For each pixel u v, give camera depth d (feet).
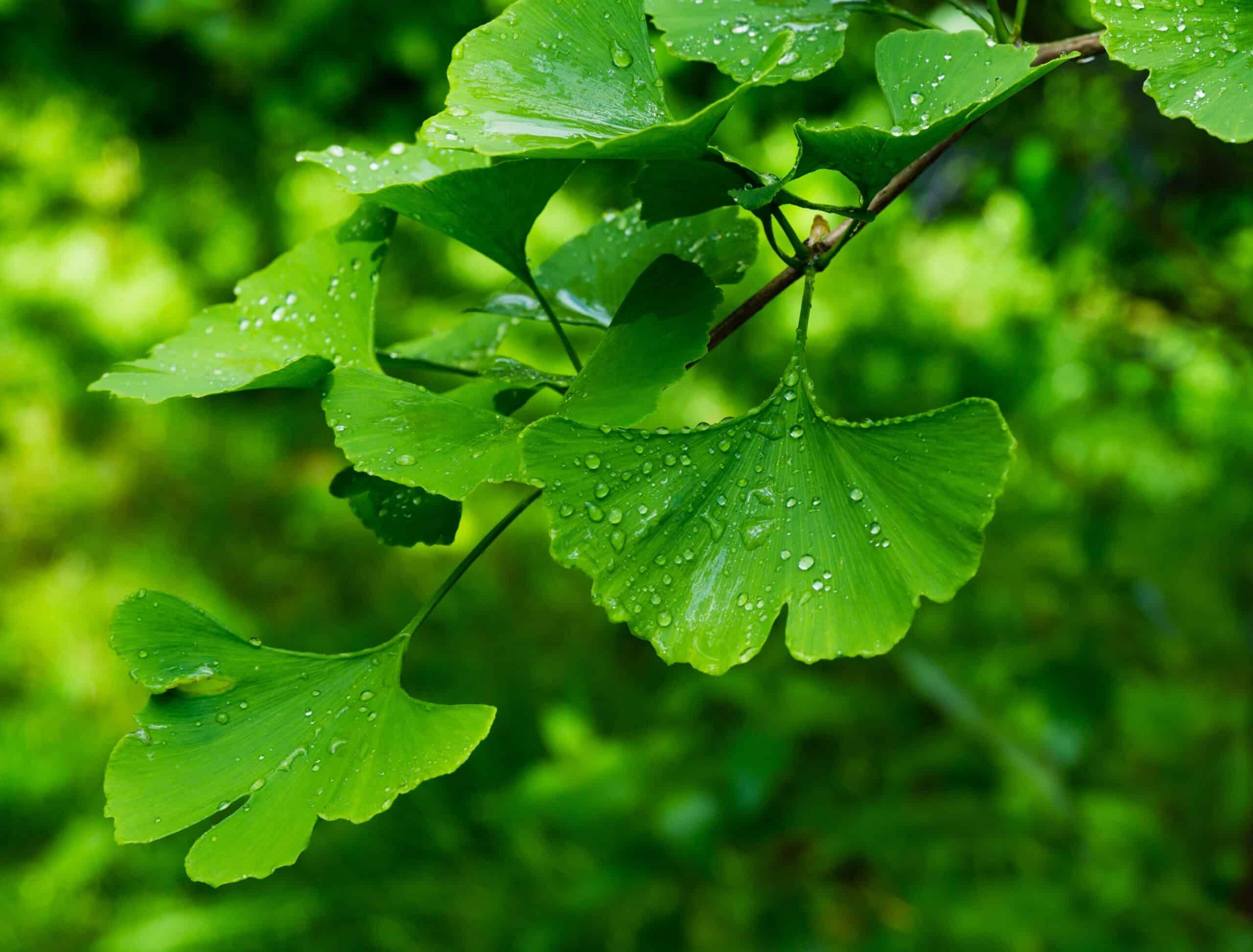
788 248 7.83
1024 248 4.92
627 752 5.55
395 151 1.95
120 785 1.81
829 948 4.83
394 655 1.84
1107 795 5.71
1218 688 6.38
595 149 1.76
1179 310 4.34
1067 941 4.71
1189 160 3.86
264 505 9.54
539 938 5.09
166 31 7.35
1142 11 1.79
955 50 1.81
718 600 1.76
